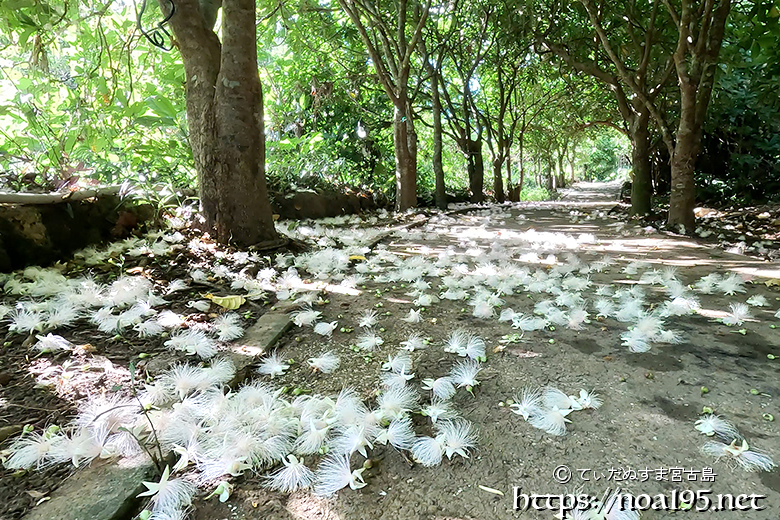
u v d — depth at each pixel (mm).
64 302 2428
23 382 1747
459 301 2971
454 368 1984
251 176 4008
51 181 3748
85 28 4742
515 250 4805
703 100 5906
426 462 1389
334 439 1461
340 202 8523
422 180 13867
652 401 1716
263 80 9672
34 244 3053
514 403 1712
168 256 3469
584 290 3229
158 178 5102
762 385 1818
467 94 13398
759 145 10211
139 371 1863
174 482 1230
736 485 1288
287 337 2344
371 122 12203
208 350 2031
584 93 16844
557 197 24422
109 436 1418
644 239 5617
